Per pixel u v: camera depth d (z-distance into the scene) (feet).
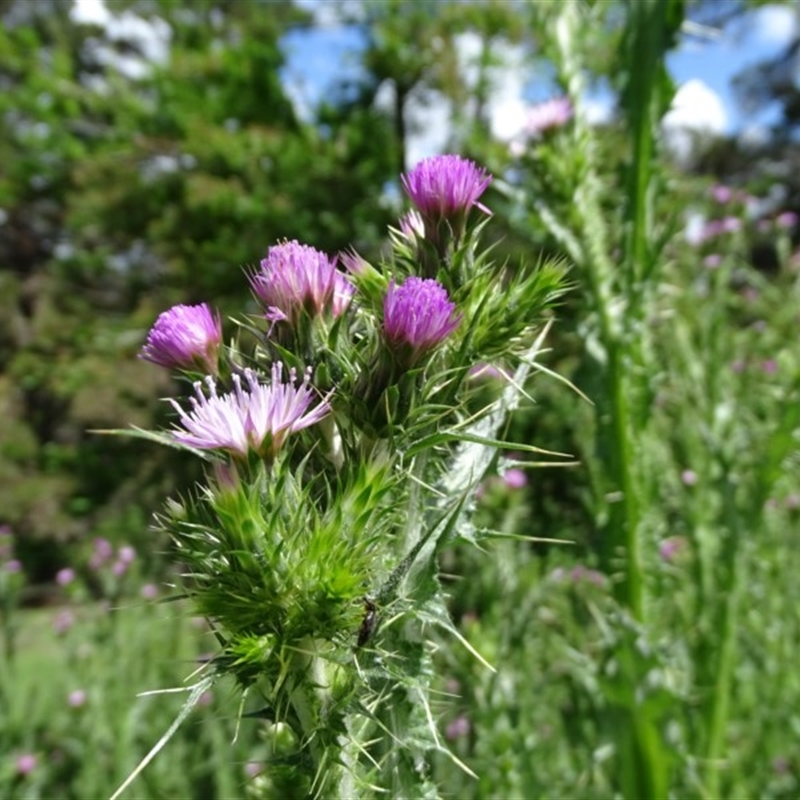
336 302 0.36
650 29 0.54
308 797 0.32
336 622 0.29
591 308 0.55
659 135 0.55
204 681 0.27
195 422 0.31
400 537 0.34
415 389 0.33
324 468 0.35
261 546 0.30
